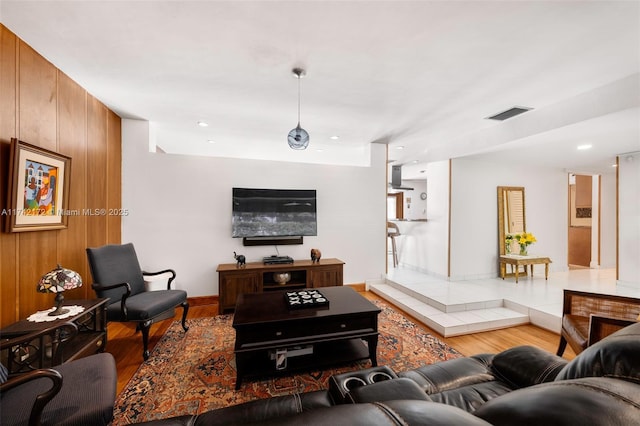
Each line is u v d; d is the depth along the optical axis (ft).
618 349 2.59
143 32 5.90
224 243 12.62
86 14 5.33
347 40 6.15
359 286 14.74
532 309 10.28
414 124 11.82
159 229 11.85
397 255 19.84
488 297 11.76
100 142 9.75
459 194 15.02
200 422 3.52
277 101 9.53
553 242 17.20
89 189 9.11
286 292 8.86
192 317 10.88
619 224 13.65
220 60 6.99
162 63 7.14
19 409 3.76
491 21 5.47
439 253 15.48
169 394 6.10
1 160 5.86
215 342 8.63
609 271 17.53
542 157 14.30
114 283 8.26
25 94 6.42
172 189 11.99
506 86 8.27
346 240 14.52
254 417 3.60
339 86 8.41
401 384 3.63
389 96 9.07
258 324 6.40
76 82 8.25
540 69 7.29
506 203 15.89
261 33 5.92
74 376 4.45
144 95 9.13
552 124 9.50
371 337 7.11
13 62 6.07
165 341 8.70
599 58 6.70
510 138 11.12
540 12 5.19
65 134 7.86
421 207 29.86
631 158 13.20
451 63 7.08
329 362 6.77
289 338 6.67
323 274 12.57
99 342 6.76
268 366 6.66
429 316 10.26
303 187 13.79
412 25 5.64
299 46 6.39
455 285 13.80
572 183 21.65
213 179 12.48
